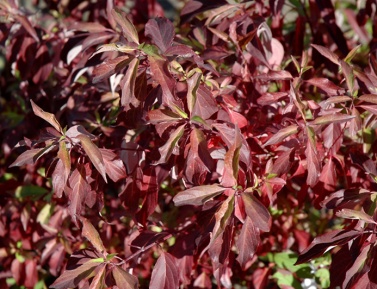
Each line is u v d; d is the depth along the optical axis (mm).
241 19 1278
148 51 1062
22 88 1541
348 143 1325
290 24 1577
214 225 1072
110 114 1341
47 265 1592
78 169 1128
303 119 1139
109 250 1399
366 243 1085
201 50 1324
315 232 1508
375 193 1102
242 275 1448
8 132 1523
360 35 1403
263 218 1040
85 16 1787
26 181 1449
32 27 1354
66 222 1434
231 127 1116
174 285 1136
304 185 1258
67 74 1462
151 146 1315
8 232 1519
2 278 1530
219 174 1186
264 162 1220
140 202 1287
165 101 1089
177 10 1731
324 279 1413
